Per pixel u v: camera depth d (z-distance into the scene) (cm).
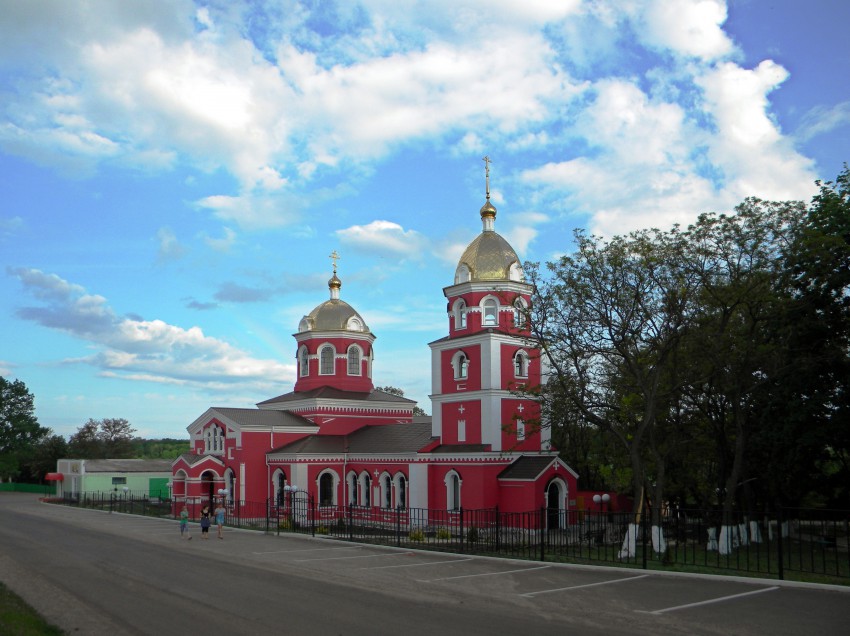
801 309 3114
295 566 2523
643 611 1681
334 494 5084
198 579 2259
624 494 4841
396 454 4712
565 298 3256
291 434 5425
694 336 3172
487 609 1731
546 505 4194
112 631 1562
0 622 1524
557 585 2061
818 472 3494
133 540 3494
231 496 5316
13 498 8125
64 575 2375
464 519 4241
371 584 2116
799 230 3105
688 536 3906
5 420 10188
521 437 4450
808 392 3142
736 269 3172
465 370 4628
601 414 3625
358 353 5997
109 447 10244
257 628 1568
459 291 4684
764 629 1497
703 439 3897
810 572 2203
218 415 5494
